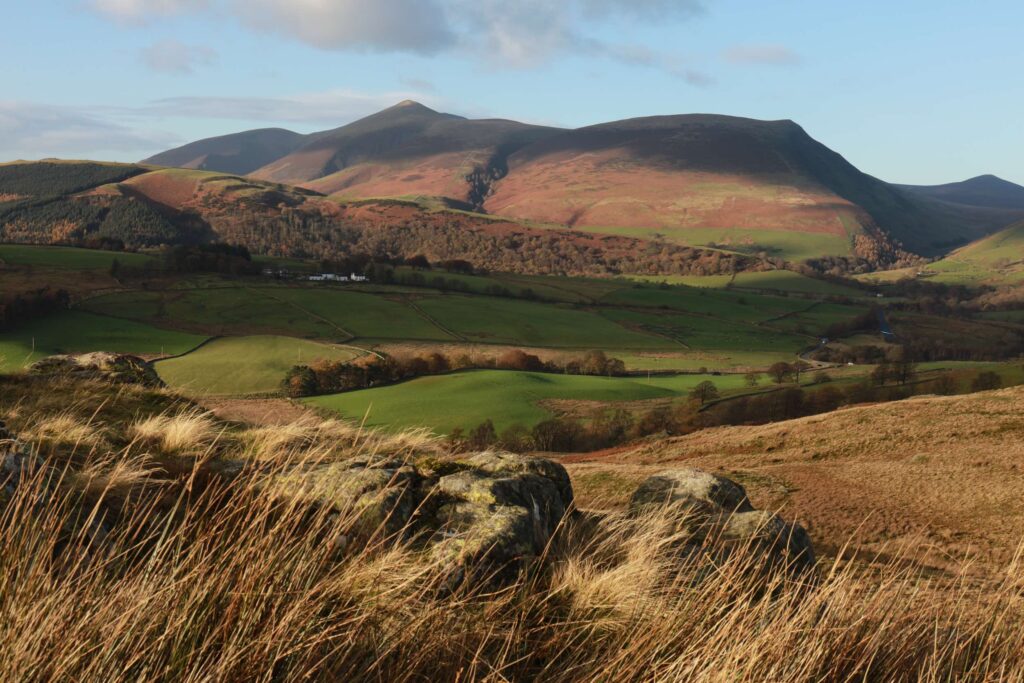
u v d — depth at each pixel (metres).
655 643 3.07
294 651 2.37
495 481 4.85
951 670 3.19
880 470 47.69
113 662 2.21
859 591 3.66
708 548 4.86
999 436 53.28
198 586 2.45
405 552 3.69
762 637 2.95
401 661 2.66
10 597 2.35
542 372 127.12
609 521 5.35
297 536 3.05
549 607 3.56
